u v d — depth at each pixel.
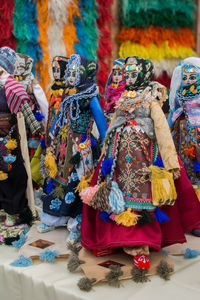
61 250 2.38
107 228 2.17
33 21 4.07
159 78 4.90
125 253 2.28
